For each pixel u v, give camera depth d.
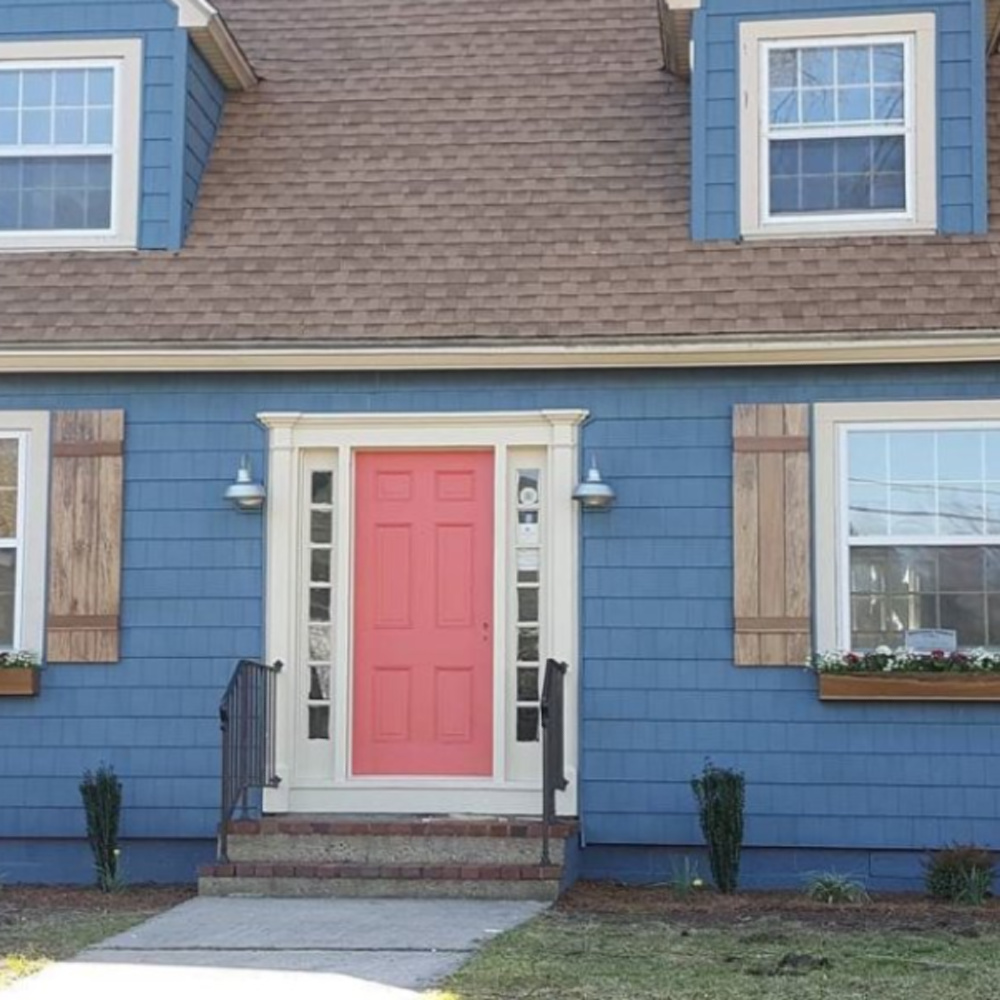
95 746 10.60
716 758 10.25
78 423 10.75
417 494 10.84
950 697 10.02
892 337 10.09
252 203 11.45
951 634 10.14
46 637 10.66
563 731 10.27
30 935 8.35
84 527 10.69
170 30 11.32
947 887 9.58
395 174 11.57
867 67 10.98
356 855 9.70
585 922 8.62
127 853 10.59
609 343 10.27
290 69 12.64
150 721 10.59
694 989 6.97
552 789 9.68
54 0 11.38
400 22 13.02
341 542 10.73
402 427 10.70
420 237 11.07
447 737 10.68
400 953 7.74
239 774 9.87
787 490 10.31
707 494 10.41
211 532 10.68
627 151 11.55
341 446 10.74
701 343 10.22
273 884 9.45
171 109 11.26
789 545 10.27
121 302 10.78
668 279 10.60
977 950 7.83
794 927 8.51
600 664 10.39
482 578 10.76
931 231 10.71
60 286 10.92
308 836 9.73
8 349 10.55
